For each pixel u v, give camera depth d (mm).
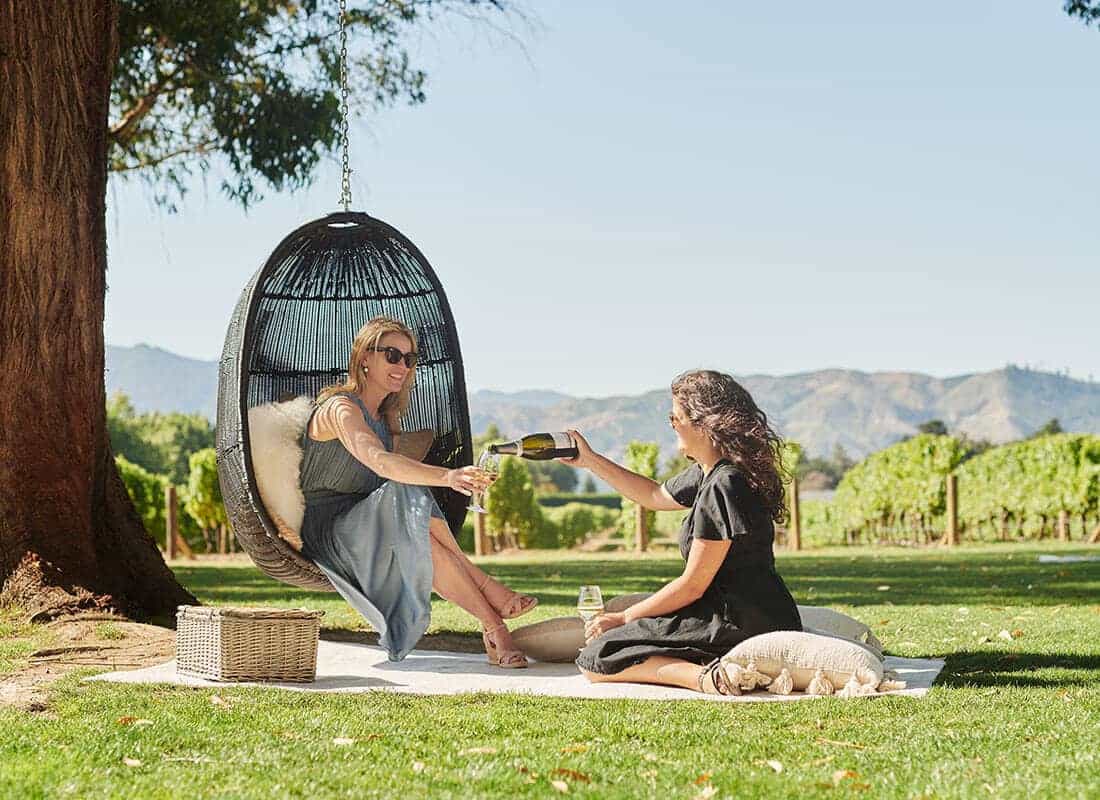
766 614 4762
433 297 6523
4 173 7039
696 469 5223
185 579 13594
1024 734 3604
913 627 7000
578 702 4348
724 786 3029
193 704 4234
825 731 3730
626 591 10602
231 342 5895
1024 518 23250
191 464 22422
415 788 3008
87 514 7188
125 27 11312
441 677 5125
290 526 5582
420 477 5289
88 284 7285
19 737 3594
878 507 25266
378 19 12211
